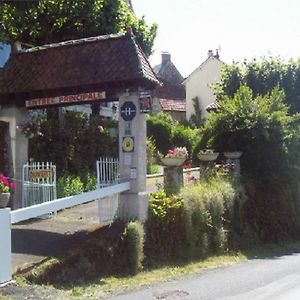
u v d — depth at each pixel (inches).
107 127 783.7
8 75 539.8
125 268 428.8
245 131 721.6
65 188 611.5
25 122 560.7
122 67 480.4
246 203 669.3
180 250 504.4
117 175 487.5
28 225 495.5
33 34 771.4
